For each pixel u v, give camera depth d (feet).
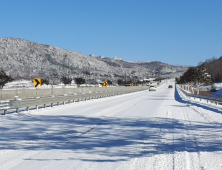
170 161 20.49
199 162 20.20
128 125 40.14
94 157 21.98
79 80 414.62
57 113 57.11
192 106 74.90
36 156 22.29
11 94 65.62
